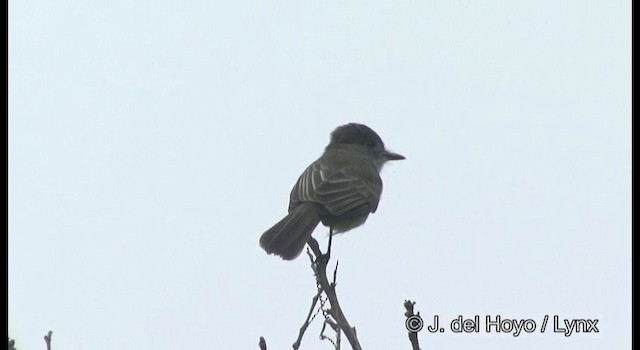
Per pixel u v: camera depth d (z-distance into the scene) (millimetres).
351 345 7852
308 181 13336
